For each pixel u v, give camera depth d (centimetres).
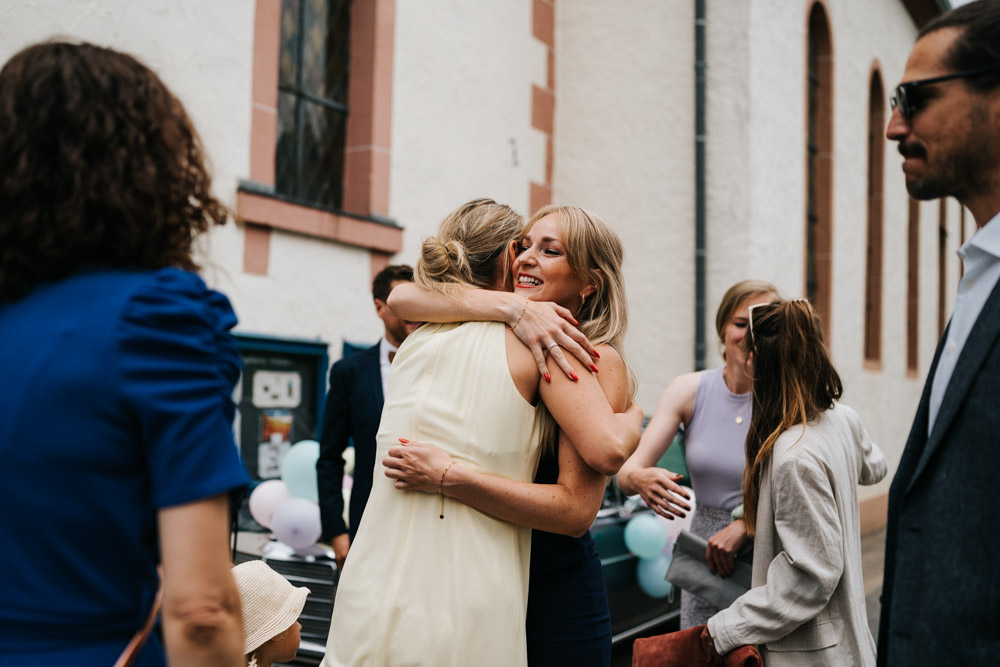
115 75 113
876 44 1203
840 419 234
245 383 564
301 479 416
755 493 232
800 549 210
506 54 841
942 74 137
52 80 110
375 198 674
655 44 898
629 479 316
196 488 104
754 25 866
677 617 519
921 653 132
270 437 580
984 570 126
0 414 104
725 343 325
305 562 378
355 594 182
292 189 636
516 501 177
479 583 175
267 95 585
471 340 189
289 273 595
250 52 573
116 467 104
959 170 138
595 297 210
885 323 1225
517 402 183
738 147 862
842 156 1077
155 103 115
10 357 107
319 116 660
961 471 131
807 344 228
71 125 109
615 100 911
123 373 104
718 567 259
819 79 1046
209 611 103
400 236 688
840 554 211
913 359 1372
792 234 942
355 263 648
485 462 181
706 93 877
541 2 905
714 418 324
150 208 113
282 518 373
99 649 104
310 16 652
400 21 701
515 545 183
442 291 196
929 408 147
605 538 459
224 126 556
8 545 103
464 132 774
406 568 177
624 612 464
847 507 222
